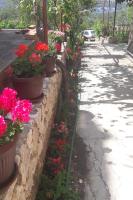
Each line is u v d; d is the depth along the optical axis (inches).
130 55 666.8
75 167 219.0
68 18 487.8
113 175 210.2
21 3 511.5
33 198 155.6
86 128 280.7
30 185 146.3
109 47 846.5
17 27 466.9
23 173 129.2
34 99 179.5
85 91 397.4
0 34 317.4
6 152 101.6
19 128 103.8
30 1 486.9
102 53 732.7
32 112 170.4
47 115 210.1
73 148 244.5
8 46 246.8
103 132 273.1
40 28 335.6
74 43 509.7
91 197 188.5
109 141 256.5
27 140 140.5
